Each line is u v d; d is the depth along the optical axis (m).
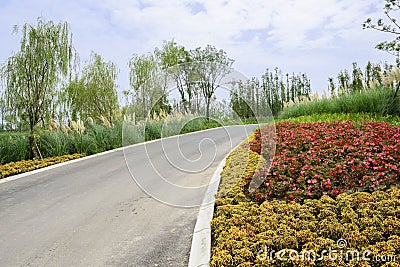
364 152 5.66
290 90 27.91
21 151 9.49
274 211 4.19
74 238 3.83
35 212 4.75
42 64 10.25
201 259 3.09
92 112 15.30
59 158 9.17
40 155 9.62
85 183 6.30
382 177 4.79
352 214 3.70
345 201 4.11
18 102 10.19
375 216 3.59
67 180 6.59
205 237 3.55
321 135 7.40
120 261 3.28
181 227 4.07
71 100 14.75
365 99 10.28
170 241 3.69
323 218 3.79
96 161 8.57
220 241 3.38
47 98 10.58
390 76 9.41
